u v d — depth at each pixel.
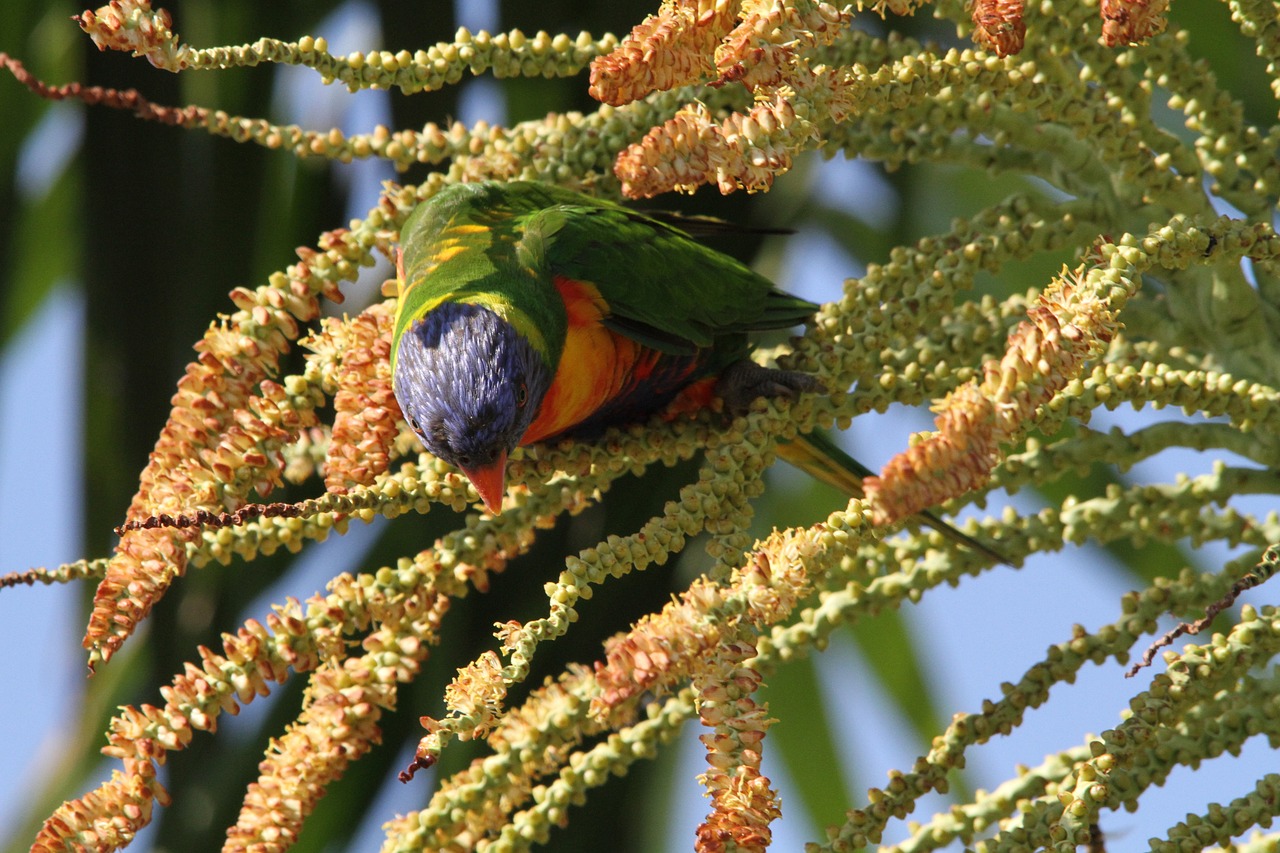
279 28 7.68
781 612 3.73
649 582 7.15
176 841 7.05
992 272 4.93
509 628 3.73
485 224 6.10
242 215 7.33
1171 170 4.82
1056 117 4.64
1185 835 3.90
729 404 5.58
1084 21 4.52
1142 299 5.20
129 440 7.14
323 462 5.00
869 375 4.96
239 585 7.34
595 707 4.21
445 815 4.38
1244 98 7.09
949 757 4.29
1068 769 4.36
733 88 5.33
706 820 3.57
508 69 4.64
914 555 5.07
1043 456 5.02
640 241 6.05
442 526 7.54
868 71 4.87
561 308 5.84
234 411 4.54
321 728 4.28
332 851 7.20
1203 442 4.95
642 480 7.25
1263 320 4.92
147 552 4.20
